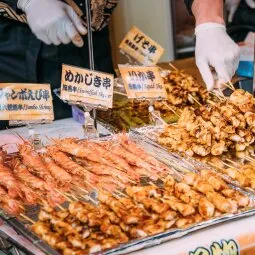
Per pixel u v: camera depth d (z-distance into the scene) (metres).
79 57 1.73
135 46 1.66
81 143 1.32
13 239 0.99
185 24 2.40
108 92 1.35
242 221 1.02
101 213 1.01
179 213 1.02
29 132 1.35
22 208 1.06
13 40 1.66
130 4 2.33
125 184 1.15
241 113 1.34
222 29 1.53
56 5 1.53
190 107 1.47
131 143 1.32
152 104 1.48
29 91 1.30
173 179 1.12
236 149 1.32
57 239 0.94
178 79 1.59
